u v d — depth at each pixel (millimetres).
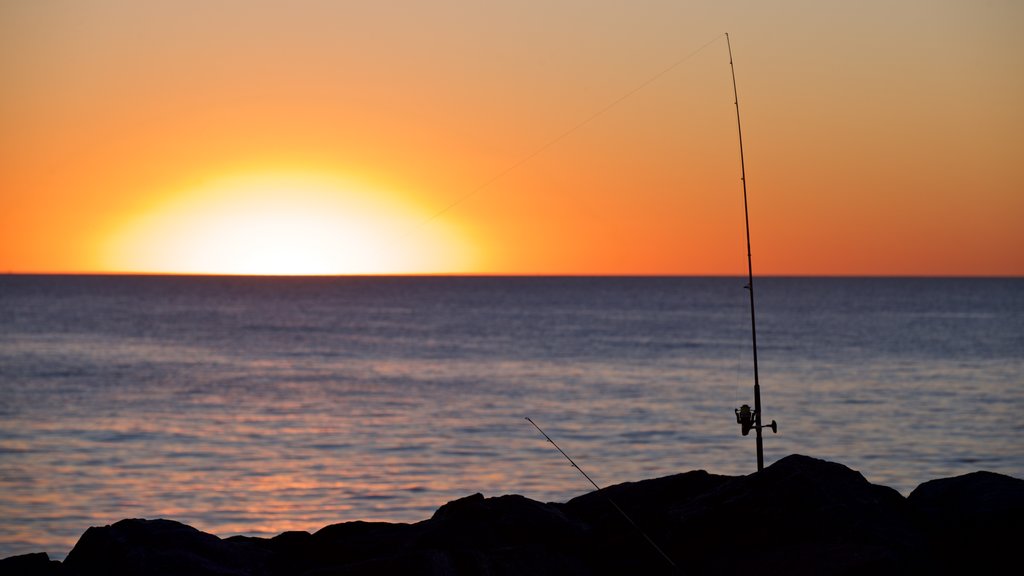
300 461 30109
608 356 71812
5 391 49844
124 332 99812
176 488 25984
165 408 43156
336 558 8719
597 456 31141
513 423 38594
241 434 35531
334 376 58188
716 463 29953
